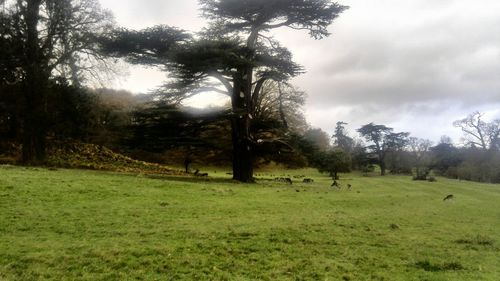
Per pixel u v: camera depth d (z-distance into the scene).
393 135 104.44
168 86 34.03
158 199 18.72
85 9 37.97
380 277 8.91
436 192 37.88
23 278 7.88
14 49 32.97
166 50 34.69
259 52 34.25
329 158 58.81
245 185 31.30
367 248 11.39
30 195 16.25
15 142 37.62
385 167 110.38
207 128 38.88
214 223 13.80
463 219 18.97
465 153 97.06
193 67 31.67
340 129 115.44
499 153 91.31
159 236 11.48
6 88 34.09
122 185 22.03
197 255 9.80
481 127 98.56
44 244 10.09
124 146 38.19
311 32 38.78
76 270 8.47
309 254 10.45
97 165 37.16
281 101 40.28
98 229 11.98
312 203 21.62
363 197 26.81
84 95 36.28
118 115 39.28
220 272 8.77
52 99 34.69
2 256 9.02
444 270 9.62
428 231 14.58
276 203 20.59
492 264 10.34
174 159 52.62
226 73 34.81
